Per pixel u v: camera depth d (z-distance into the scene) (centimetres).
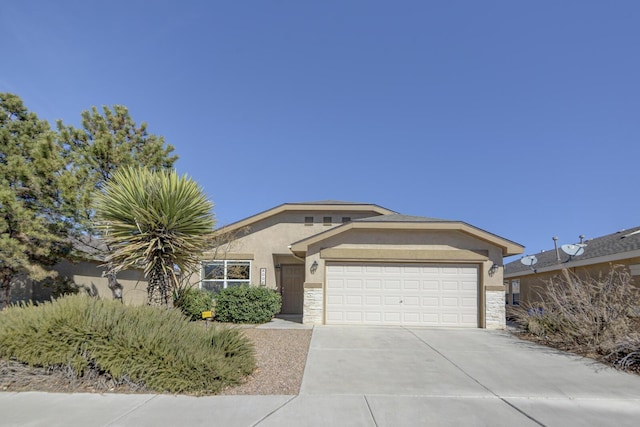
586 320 948
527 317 1231
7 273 1150
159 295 901
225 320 1417
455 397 601
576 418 525
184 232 925
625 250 1335
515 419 518
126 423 488
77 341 634
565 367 795
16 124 1232
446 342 1046
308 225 1783
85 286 1599
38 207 1178
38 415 511
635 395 622
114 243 924
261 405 554
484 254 1368
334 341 1032
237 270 1711
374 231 1398
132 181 927
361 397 593
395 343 1017
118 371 611
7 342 633
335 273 1393
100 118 1372
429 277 1379
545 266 1852
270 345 968
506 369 773
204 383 605
